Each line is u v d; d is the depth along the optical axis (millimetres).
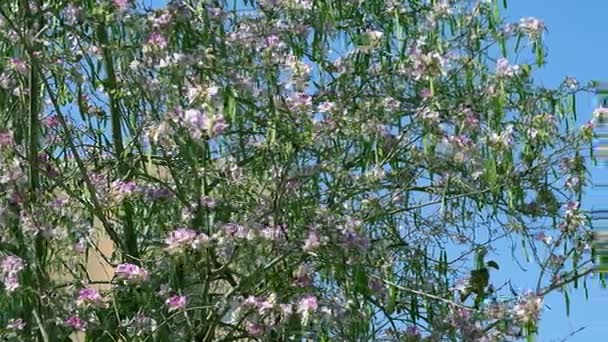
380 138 6418
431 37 6664
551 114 6844
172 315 6195
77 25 6316
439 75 6270
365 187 6527
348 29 7074
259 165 6598
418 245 7223
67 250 6371
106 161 7059
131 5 6141
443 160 6598
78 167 6539
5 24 6379
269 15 6645
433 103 6262
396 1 6938
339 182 6578
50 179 6605
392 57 6855
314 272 6418
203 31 6336
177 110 5695
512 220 7152
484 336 6410
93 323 6254
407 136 6559
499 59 6484
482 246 7176
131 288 6359
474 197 6949
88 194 6672
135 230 6934
